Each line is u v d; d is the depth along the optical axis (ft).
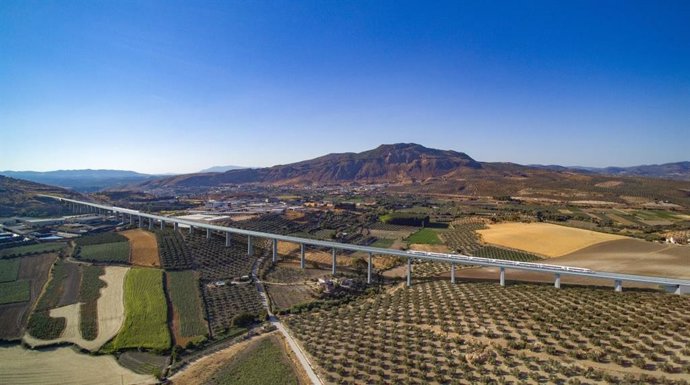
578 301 269.85
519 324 233.76
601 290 309.42
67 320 301.63
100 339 275.59
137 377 230.27
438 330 239.71
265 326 294.46
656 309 241.96
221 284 391.65
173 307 330.75
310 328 272.92
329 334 254.88
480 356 195.83
